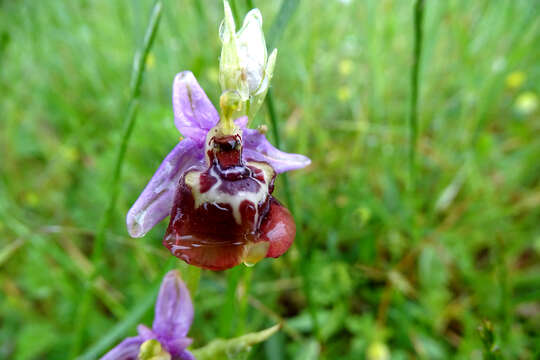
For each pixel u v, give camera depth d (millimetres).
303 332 74
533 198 90
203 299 72
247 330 68
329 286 75
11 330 75
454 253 80
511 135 106
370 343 70
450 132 101
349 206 80
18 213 80
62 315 72
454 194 89
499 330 69
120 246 80
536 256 85
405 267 81
